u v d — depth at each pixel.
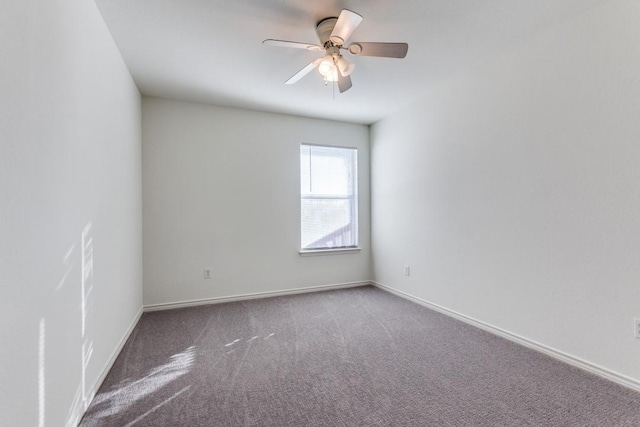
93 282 1.79
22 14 1.08
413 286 3.63
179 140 3.47
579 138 2.04
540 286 2.29
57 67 1.35
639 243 1.77
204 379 1.97
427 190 3.40
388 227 4.06
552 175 2.20
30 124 1.13
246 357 2.27
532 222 2.34
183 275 3.48
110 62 2.16
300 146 4.07
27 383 1.10
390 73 2.84
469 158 2.88
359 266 4.38
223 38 2.26
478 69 2.75
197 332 2.75
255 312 3.28
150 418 1.60
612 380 1.88
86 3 1.71
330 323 2.95
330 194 4.26
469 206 2.88
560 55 2.14
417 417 1.59
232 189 3.71
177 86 3.10
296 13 1.99
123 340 2.47
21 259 1.07
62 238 1.39
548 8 1.95
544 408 1.65
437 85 3.12
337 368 2.10
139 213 3.15
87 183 1.71
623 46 1.82
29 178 1.12
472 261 2.86
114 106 2.25
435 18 2.04
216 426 1.54
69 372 1.45
